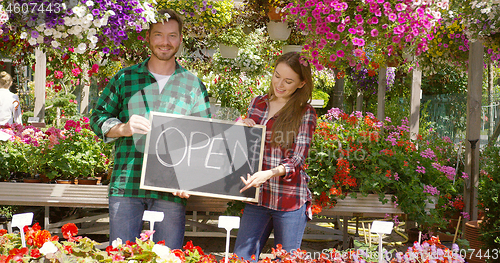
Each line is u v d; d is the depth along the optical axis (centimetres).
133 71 202
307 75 194
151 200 195
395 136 353
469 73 344
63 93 823
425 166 339
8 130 343
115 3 187
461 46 330
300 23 207
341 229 427
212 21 369
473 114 351
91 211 431
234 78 800
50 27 180
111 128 187
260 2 339
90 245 141
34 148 321
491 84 586
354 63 205
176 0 351
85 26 182
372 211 316
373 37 198
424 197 314
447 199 367
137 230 194
